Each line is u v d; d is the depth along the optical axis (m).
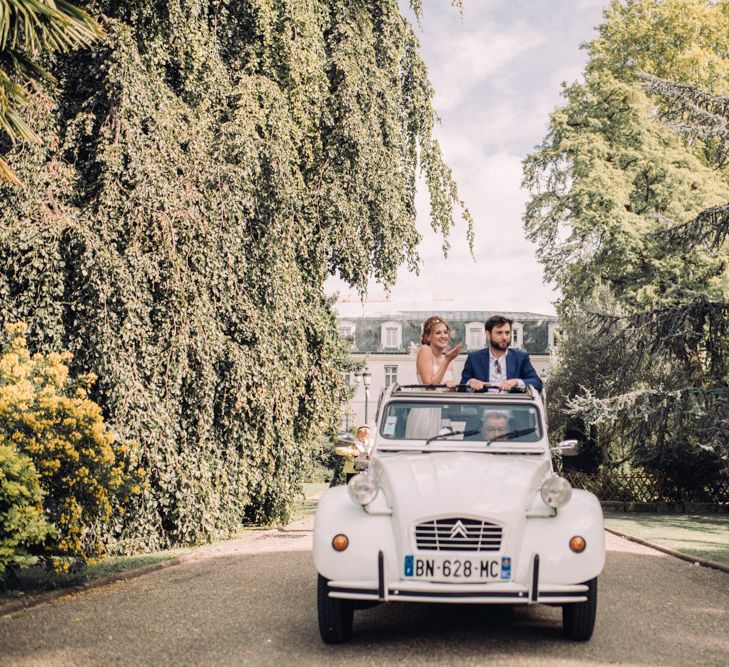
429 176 22.84
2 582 9.05
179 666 5.71
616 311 30.42
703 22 36.50
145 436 12.48
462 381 8.29
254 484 15.41
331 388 19.19
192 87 15.34
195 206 13.85
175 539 13.41
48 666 5.71
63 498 9.56
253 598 8.34
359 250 19.00
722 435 22.19
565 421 29.42
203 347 13.49
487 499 6.26
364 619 7.42
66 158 13.79
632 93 34.66
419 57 22.88
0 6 8.77
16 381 9.82
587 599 6.33
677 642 6.45
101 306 12.39
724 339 22.42
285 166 15.95
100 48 13.45
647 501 27.11
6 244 12.33
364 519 6.30
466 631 6.89
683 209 33.28
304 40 17.34
